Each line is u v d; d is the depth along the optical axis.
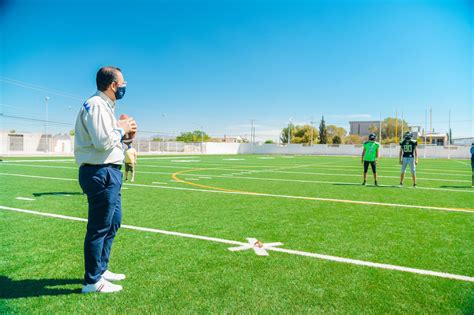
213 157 42.41
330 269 3.79
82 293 3.16
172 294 3.14
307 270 3.76
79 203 7.88
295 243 4.80
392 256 4.26
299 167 23.30
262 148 68.06
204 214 6.79
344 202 8.39
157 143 55.78
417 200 8.80
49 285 3.34
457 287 3.33
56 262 3.98
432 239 5.05
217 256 4.21
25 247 4.55
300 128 94.06
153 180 13.45
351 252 4.41
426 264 3.98
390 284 3.39
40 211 6.96
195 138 91.06
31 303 2.96
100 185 3.11
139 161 29.53
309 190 10.71
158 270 3.73
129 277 3.53
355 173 18.27
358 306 2.93
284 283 3.39
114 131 3.04
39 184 11.45
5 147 42.41
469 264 3.99
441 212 7.17
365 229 5.64
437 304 2.97
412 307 2.92
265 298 3.06
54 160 27.92
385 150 53.97
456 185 12.64
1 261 4.00
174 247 4.56
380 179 14.88
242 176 15.67
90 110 2.93
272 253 4.35
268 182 13.06
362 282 3.44
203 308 2.87
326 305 2.94
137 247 4.55
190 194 9.59
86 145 3.07
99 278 3.22
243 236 5.15
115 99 3.29
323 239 5.01
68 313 2.79
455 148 50.09
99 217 3.17
